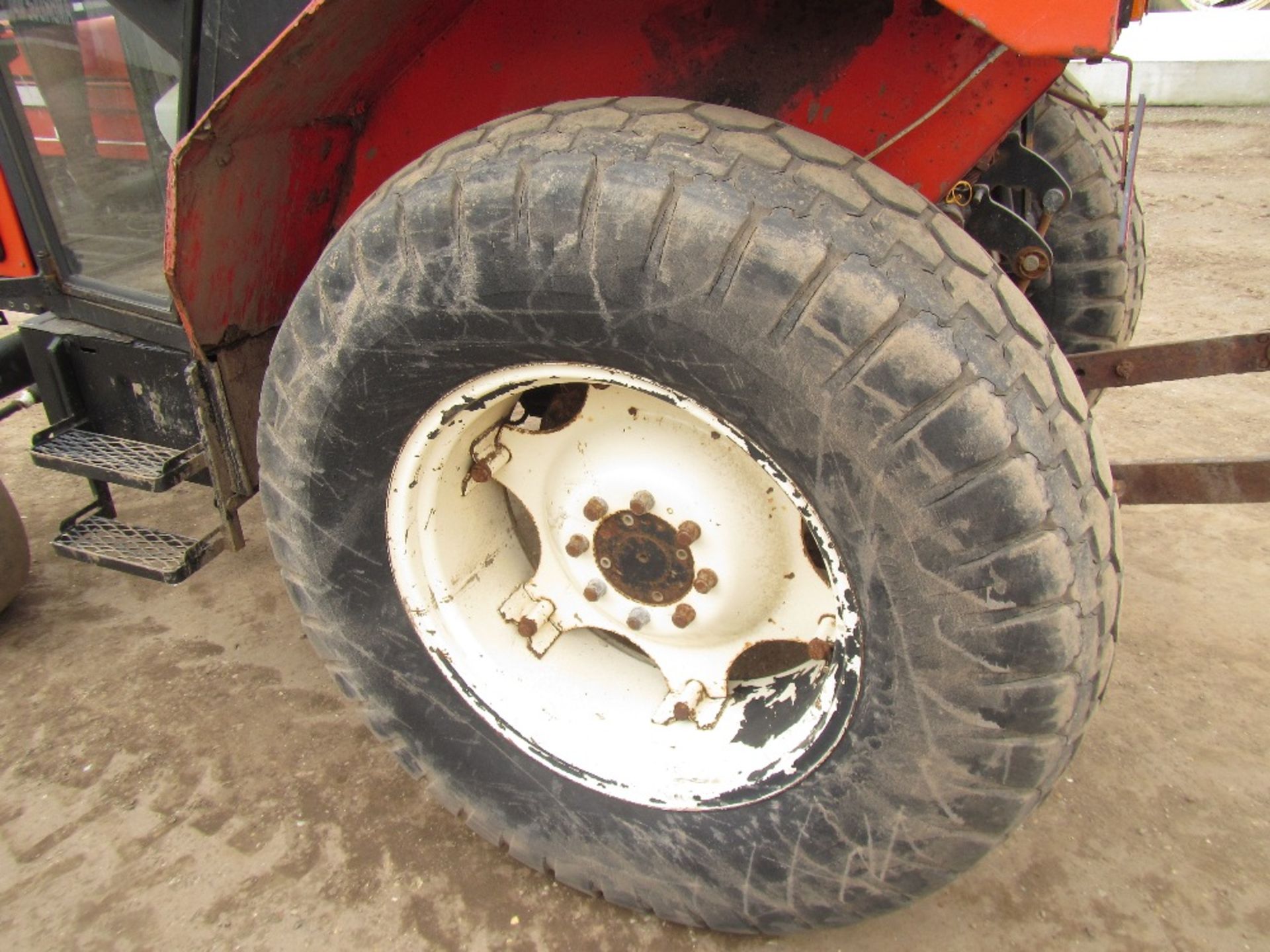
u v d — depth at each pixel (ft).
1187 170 25.64
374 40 5.58
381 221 5.33
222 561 11.68
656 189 4.70
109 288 8.22
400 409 5.83
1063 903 7.35
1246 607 10.38
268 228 6.74
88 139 7.54
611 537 6.32
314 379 5.86
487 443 6.44
